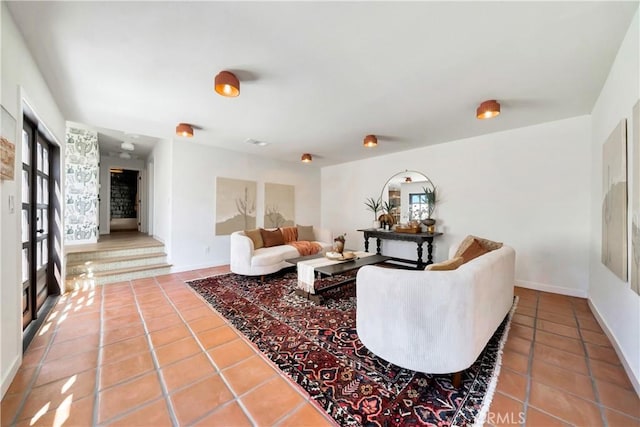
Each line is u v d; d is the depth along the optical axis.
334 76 2.14
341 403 1.37
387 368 1.67
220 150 4.66
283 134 3.76
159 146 5.07
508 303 2.35
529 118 3.06
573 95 2.45
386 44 1.73
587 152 2.95
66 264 3.48
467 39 1.67
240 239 3.76
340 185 5.93
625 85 1.69
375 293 1.63
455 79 2.18
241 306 2.75
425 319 1.46
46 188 2.76
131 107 2.79
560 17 1.47
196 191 4.38
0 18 1.34
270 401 1.38
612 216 2.00
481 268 1.62
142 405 1.35
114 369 1.65
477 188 3.79
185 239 4.27
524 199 3.39
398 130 3.53
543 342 2.00
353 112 2.90
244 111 2.90
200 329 2.22
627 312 1.68
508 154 3.51
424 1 1.37
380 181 5.12
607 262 2.12
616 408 1.33
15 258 1.56
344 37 1.67
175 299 2.95
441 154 4.19
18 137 1.58
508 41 1.68
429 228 4.15
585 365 1.71
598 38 1.64
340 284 3.15
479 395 1.42
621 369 1.66
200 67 2.01
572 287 3.06
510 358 1.79
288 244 4.54
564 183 3.10
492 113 2.50
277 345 1.96
